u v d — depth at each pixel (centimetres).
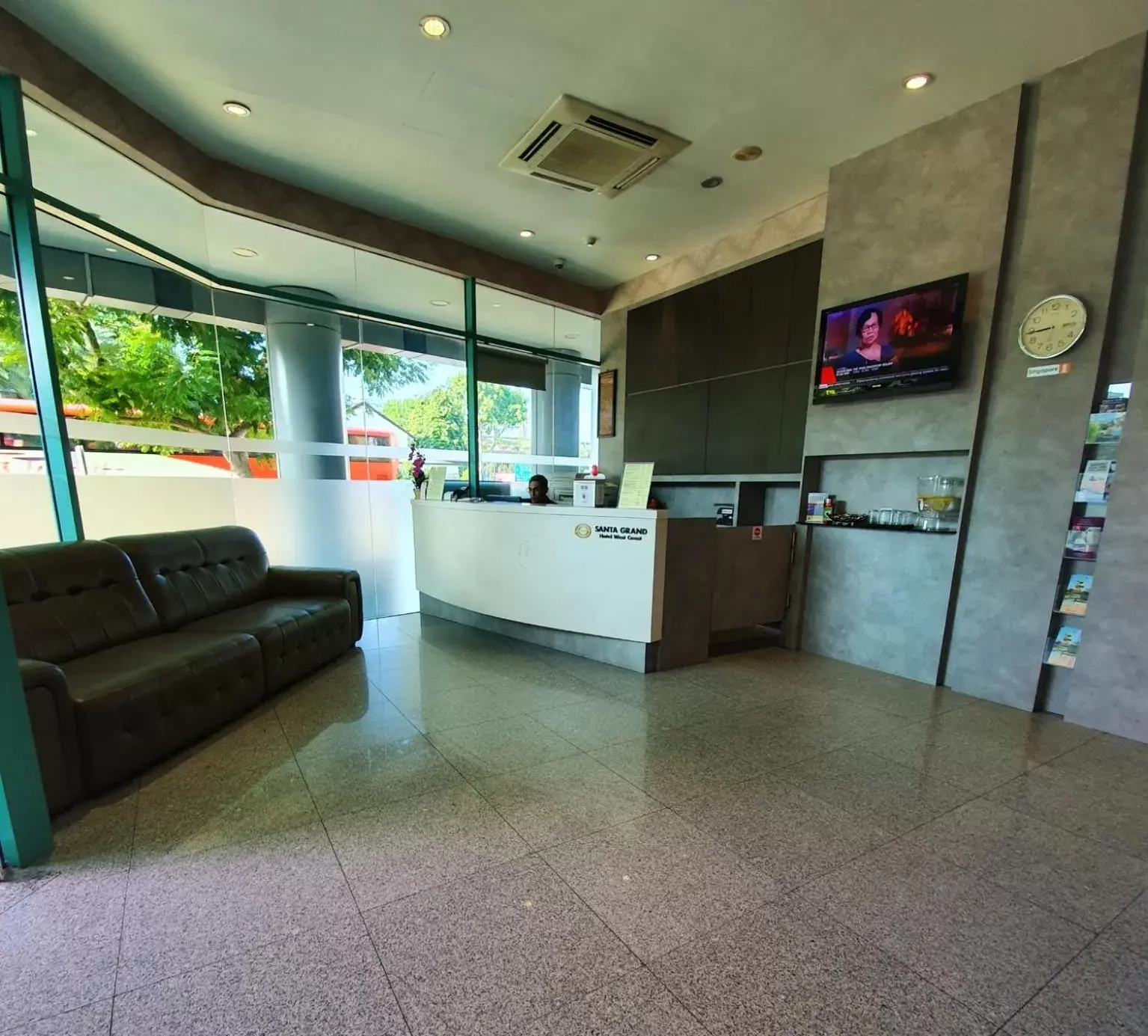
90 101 276
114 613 264
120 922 142
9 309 277
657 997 122
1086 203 263
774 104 299
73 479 298
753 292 454
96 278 323
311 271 450
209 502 407
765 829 184
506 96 294
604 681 325
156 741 219
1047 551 281
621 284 590
